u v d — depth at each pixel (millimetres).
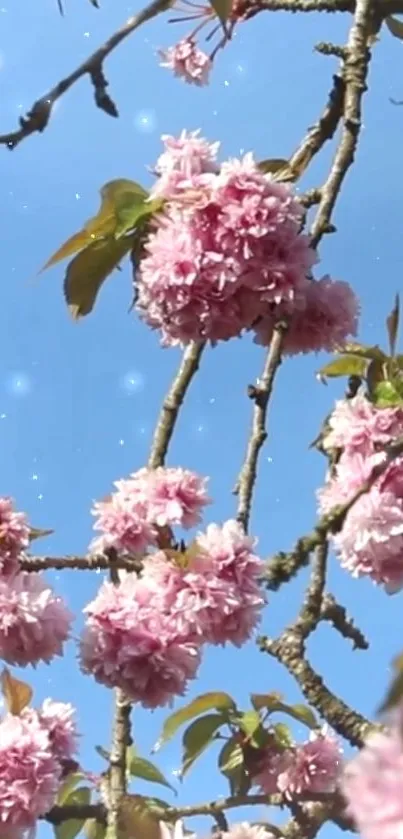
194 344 1031
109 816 971
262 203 942
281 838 977
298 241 952
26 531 964
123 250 1004
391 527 975
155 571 968
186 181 962
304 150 1035
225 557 964
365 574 996
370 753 456
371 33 1075
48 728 1035
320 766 1071
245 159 952
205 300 949
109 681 959
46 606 974
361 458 991
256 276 947
